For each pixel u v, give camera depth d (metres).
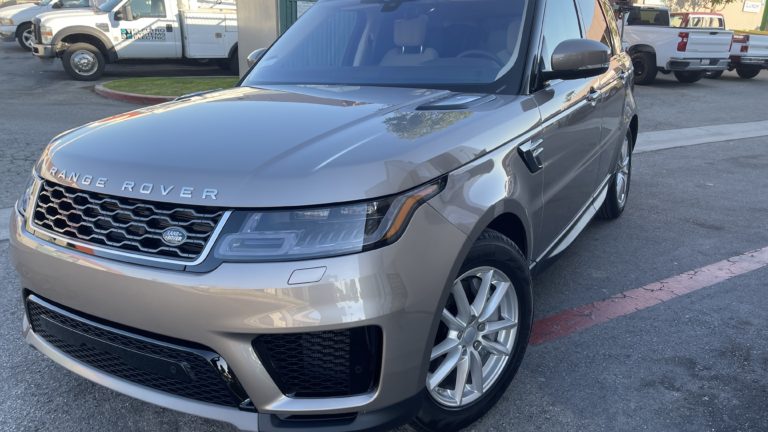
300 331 1.91
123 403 2.79
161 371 2.07
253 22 12.22
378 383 2.04
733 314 3.72
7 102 10.95
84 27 13.69
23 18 19.19
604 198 4.66
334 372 2.02
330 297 1.92
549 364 3.15
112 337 2.14
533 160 2.81
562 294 3.98
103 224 2.11
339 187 1.96
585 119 3.62
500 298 2.60
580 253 4.69
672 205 5.97
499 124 2.61
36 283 2.27
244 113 2.59
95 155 2.24
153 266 1.99
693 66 15.16
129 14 13.99
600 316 3.68
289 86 3.27
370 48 3.47
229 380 1.99
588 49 3.02
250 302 1.90
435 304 2.13
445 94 2.95
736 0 29.55
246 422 2.02
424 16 3.51
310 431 2.01
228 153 2.12
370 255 1.96
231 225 1.93
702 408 2.81
